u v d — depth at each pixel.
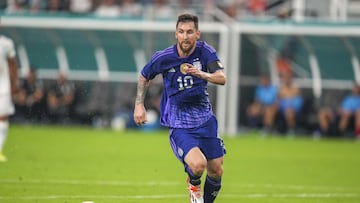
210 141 28.92
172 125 28.92
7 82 48.72
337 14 91.38
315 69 80.25
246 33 81.69
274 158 59.44
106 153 59.03
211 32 82.69
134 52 82.94
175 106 28.98
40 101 83.75
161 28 81.31
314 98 80.50
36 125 85.00
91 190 37.88
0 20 81.81
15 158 52.22
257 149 66.62
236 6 91.88
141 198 35.59
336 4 91.25
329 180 46.19
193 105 28.92
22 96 83.88
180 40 28.02
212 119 29.19
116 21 81.44
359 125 78.12
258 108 81.00
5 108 48.88
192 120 28.80
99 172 46.19
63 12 87.94
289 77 79.94
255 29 81.06
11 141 65.88
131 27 81.12
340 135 79.88
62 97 83.50
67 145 64.50
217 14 83.75
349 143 75.06
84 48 83.00
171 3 92.38
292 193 39.38
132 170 48.12
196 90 28.72
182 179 43.97
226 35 82.00
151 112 83.62
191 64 28.64
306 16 89.88
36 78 83.00
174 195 36.97
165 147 65.69
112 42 82.56
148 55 82.75
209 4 91.12
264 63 82.50
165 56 28.75
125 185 40.34
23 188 37.72
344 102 78.56
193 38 28.02
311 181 45.38
